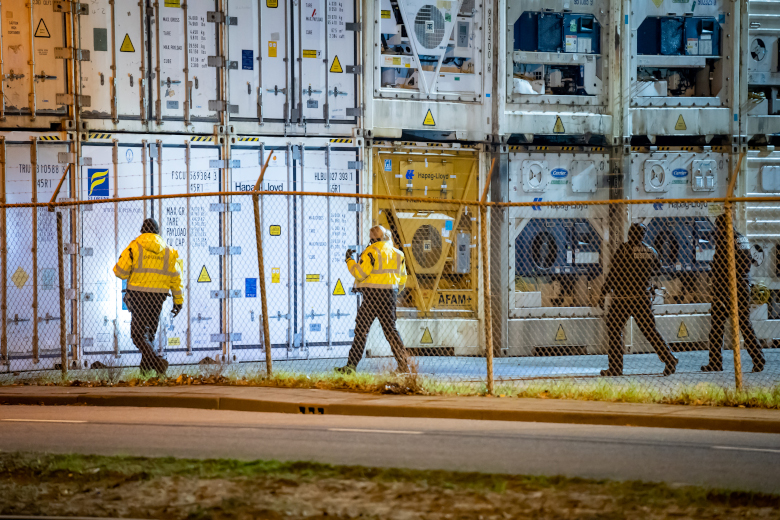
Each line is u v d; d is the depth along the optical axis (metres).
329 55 27.17
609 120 29.83
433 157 28.41
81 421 17.89
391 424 17.80
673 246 29.91
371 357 27.53
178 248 25.78
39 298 24.84
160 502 11.41
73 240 24.98
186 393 20.41
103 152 25.30
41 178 24.88
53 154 24.95
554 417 18.34
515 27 29.27
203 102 26.05
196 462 13.65
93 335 25.20
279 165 26.62
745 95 30.62
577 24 29.70
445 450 15.14
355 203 27.30
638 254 24.41
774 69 31.11
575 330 29.08
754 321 30.38
